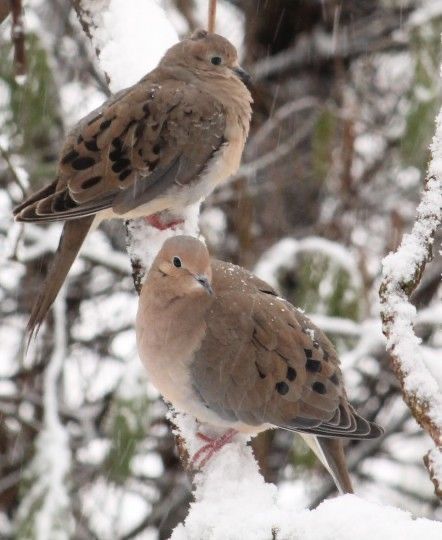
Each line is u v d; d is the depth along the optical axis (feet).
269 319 25.40
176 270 25.17
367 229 46.32
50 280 29.45
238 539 19.17
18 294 47.19
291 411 24.77
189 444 25.11
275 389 24.86
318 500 42.78
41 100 38.50
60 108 42.52
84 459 44.29
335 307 39.91
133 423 36.58
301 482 43.68
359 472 45.78
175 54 33.24
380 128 46.42
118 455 36.73
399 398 46.50
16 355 47.01
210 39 33.24
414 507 45.34
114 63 33.30
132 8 34.09
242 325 25.23
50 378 40.37
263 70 47.44
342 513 17.80
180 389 25.46
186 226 32.07
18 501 45.21
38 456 37.73
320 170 43.01
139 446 36.60
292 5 47.32
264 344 25.12
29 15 38.55
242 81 33.99
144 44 33.53
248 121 33.94
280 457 45.62
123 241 47.91
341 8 47.52
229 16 48.52
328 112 42.80
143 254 30.30
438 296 46.24
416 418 18.71
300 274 41.14
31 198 30.71
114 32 33.63
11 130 38.78
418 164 38.99
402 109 46.62
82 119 32.30
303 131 45.11
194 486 23.75
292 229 46.32
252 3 47.39
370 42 47.26
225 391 25.05
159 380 25.84
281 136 46.88
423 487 44.98
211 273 25.71
